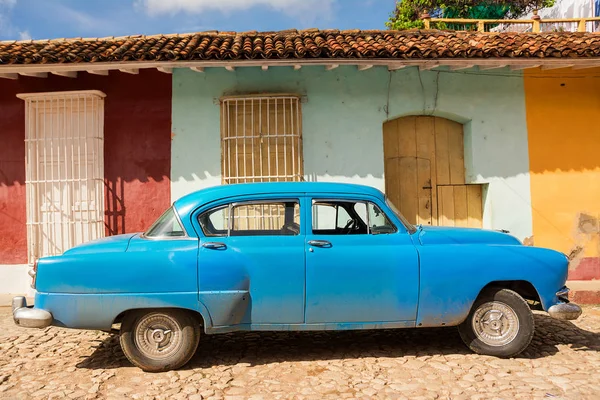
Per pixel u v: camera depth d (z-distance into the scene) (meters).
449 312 4.55
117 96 7.74
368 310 4.48
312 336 5.50
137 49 6.93
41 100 7.73
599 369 4.38
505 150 7.86
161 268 4.30
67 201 7.75
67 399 3.81
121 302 4.25
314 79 7.75
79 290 4.25
